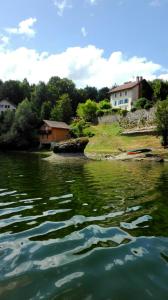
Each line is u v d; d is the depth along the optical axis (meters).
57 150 30.41
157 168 18.94
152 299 2.94
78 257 4.04
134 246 4.48
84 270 3.62
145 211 6.82
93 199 8.21
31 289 3.14
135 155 29.38
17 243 4.64
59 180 12.38
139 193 9.20
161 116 34.50
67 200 8.06
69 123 70.81
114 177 13.58
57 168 18.55
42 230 5.34
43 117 70.62
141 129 44.81
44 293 3.05
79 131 56.38
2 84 94.62
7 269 3.65
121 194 9.02
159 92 56.03
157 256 4.07
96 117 60.41
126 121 51.66
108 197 8.54
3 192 9.30
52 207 7.23
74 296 2.99
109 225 5.68
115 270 3.61
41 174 14.85
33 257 4.05
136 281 3.32
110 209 7.02
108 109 62.72
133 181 12.12
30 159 29.00
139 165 21.56
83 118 64.62
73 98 100.31
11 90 93.75
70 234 5.11
